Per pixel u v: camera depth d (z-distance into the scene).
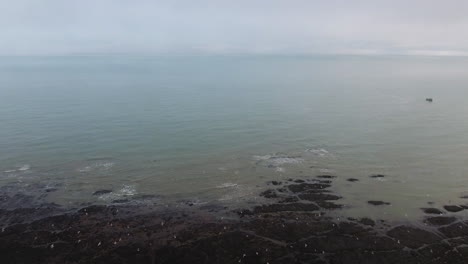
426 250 28.58
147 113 80.19
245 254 28.25
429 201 37.94
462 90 124.94
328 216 34.09
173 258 27.98
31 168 46.59
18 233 31.20
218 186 41.78
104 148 54.69
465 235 30.70
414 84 145.62
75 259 27.89
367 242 29.69
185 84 143.62
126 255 28.30
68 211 35.41
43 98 101.06
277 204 36.59
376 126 70.56
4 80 152.50
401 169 47.16
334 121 74.75
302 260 27.59
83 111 81.62
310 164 48.84
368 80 164.38
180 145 56.59
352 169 47.03
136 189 40.97
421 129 68.19
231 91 121.88
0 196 38.72
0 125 67.44
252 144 57.50
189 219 33.59
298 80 165.12
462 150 55.09
